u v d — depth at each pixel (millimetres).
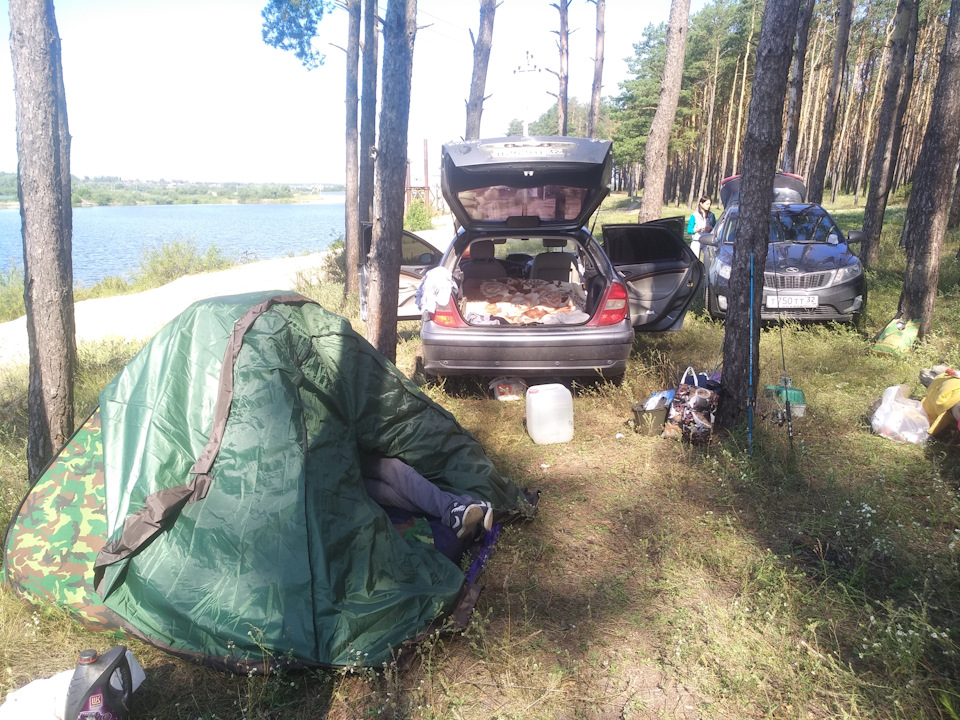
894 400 5543
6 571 3389
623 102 58219
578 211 6828
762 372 6828
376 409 4125
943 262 13219
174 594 3021
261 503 3172
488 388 6762
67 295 4246
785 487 4504
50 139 4004
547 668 2982
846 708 2689
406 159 5914
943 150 7125
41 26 3900
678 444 5297
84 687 2537
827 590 3375
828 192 55656
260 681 2869
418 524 3830
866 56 48250
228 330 3580
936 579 3424
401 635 3012
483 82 13719
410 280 8555
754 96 4980
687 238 17500
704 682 2857
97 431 3646
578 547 3980
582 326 6047
